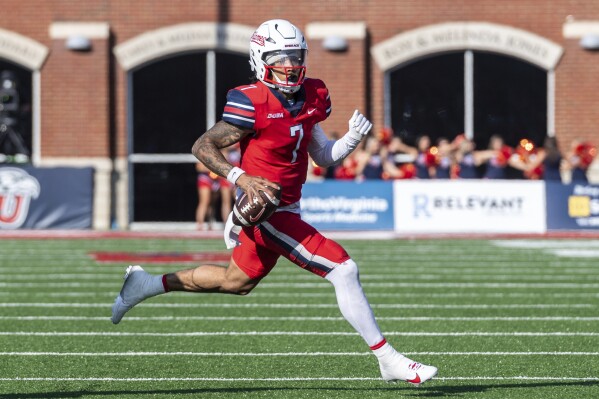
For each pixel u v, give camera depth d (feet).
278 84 76.33
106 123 280.31
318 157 81.97
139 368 91.91
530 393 81.56
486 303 134.21
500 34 280.72
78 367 92.38
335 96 281.95
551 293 144.46
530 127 285.02
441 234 246.88
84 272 168.76
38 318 121.49
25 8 280.51
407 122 286.25
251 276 79.82
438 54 284.82
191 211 286.05
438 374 89.10
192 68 284.20
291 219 77.82
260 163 77.36
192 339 107.14
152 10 280.31
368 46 282.97
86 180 261.44
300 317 122.42
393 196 249.14
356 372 90.17
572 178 259.19
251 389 83.05
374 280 159.43
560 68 282.77
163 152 285.43
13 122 283.18
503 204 248.52
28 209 259.39
